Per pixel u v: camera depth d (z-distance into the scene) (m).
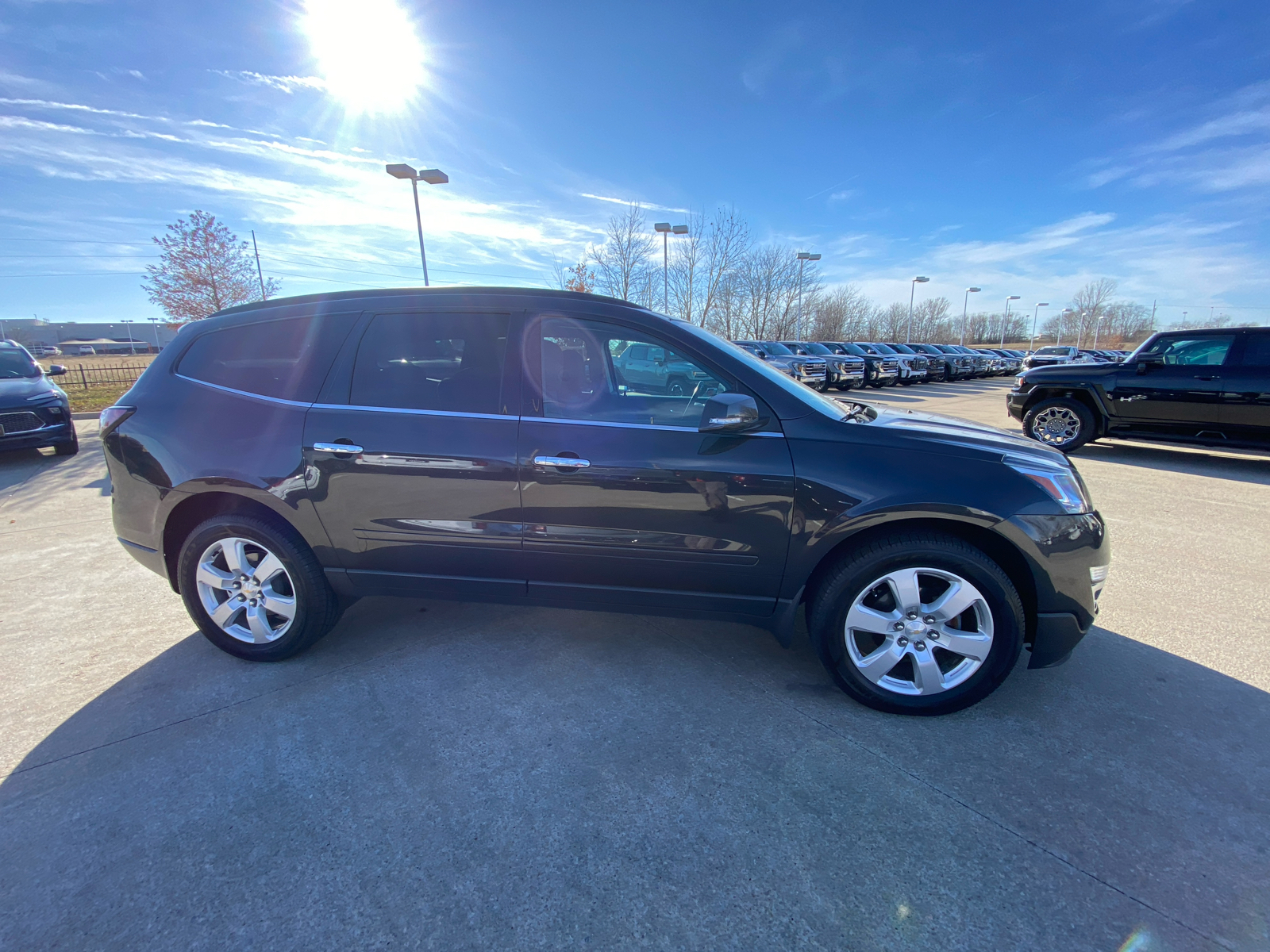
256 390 2.81
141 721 2.42
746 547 2.49
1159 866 1.76
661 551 2.54
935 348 30.59
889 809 1.98
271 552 2.76
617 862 1.78
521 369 2.64
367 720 2.43
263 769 2.15
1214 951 1.52
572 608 2.75
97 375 22.12
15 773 2.12
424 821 1.92
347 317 2.79
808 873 1.75
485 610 3.40
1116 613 3.39
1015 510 2.31
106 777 2.11
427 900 1.66
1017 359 38.88
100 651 2.98
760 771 2.15
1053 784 2.09
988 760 2.21
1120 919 1.61
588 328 2.68
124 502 2.92
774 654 2.96
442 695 2.60
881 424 2.58
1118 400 7.86
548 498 2.55
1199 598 3.60
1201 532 4.84
